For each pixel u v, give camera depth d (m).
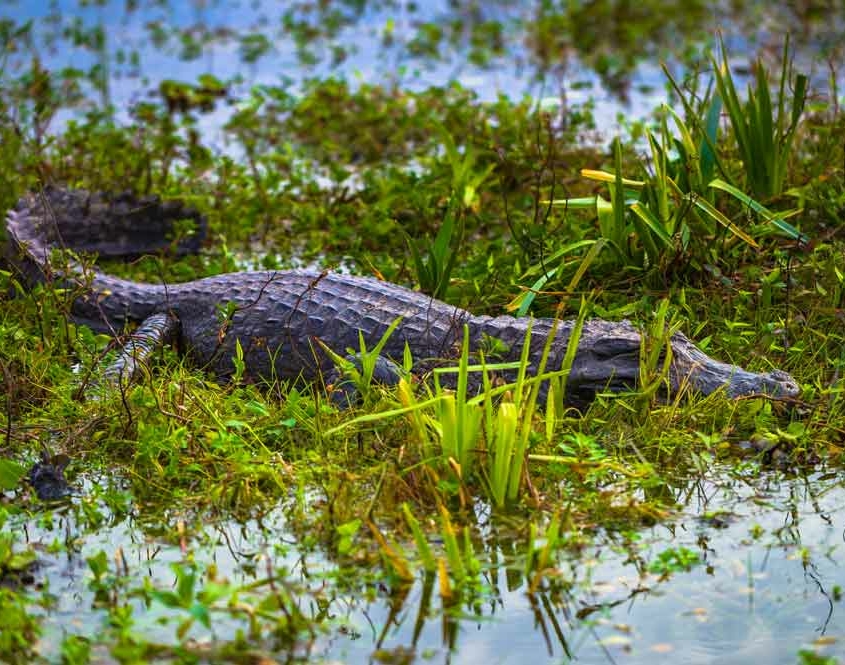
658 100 17.95
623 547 7.49
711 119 12.36
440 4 24.42
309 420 8.95
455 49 21.08
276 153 16.11
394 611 6.83
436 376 8.29
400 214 13.64
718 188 11.47
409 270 11.98
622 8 22.70
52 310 10.63
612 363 9.27
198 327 10.76
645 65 19.86
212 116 17.95
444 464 7.98
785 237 11.66
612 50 20.59
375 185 14.34
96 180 14.41
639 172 12.97
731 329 9.98
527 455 8.09
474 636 6.59
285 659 6.35
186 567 7.31
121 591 7.04
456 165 13.48
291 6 24.38
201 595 6.55
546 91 18.56
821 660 6.16
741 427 9.04
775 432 8.83
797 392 9.02
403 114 16.91
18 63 19.28
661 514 7.82
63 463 8.41
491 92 18.56
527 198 13.53
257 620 6.66
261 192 14.13
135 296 11.25
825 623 6.65
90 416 9.08
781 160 12.11
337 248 13.17
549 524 7.69
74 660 6.15
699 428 8.94
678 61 19.59
